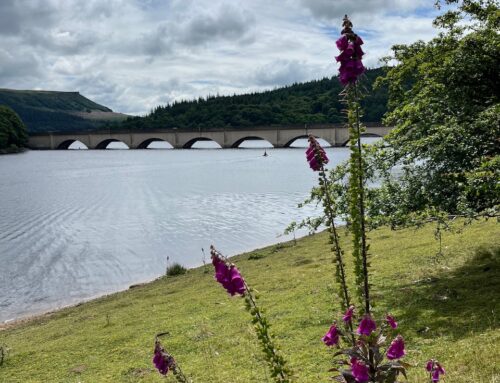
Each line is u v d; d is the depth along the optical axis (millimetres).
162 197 55312
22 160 134125
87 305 19938
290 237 32344
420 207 10656
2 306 21281
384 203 10992
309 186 61656
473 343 7801
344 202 10906
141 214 44312
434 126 11234
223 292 16531
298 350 9359
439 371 4938
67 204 51344
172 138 173750
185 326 12812
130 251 30688
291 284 15516
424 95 12438
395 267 14352
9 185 70250
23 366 11781
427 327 9039
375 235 22172
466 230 17953
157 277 24906
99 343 12656
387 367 4469
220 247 30859
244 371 8953
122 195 57812
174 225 38688
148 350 11375
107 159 134875
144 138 179875
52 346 13203
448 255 14531
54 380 10406
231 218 40875
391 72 13641
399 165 11781
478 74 11617
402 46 13602
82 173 89438
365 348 4555
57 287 23875
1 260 28984
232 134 160625
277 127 151500
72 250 31266
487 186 9258
